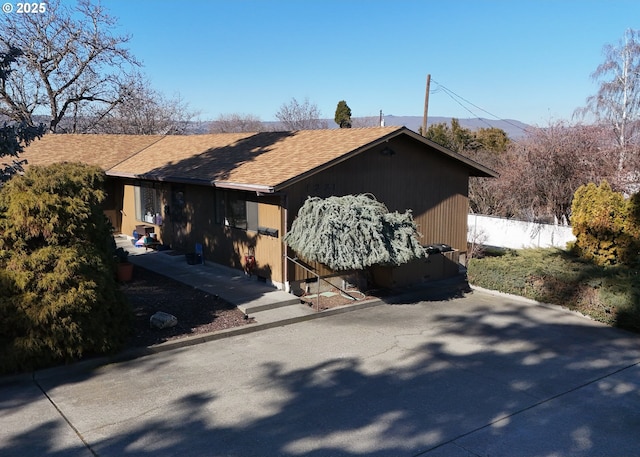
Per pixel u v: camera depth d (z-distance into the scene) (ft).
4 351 24.18
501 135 127.34
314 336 31.86
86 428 19.90
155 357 27.73
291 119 207.00
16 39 92.53
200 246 49.44
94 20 100.42
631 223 41.37
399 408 22.11
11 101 95.45
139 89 112.98
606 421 21.27
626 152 67.77
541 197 69.77
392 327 34.12
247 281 42.65
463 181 51.52
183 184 52.03
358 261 35.70
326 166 39.06
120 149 69.82
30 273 25.03
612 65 85.05
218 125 233.76
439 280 48.52
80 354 25.72
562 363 27.94
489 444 19.25
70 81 101.45
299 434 19.71
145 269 47.24
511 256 46.78
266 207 40.91
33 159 63.10
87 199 28.96
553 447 19.15
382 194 44.91
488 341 31.55
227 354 28.37
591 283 37.09
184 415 21.11
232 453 18.29
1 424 20.13
